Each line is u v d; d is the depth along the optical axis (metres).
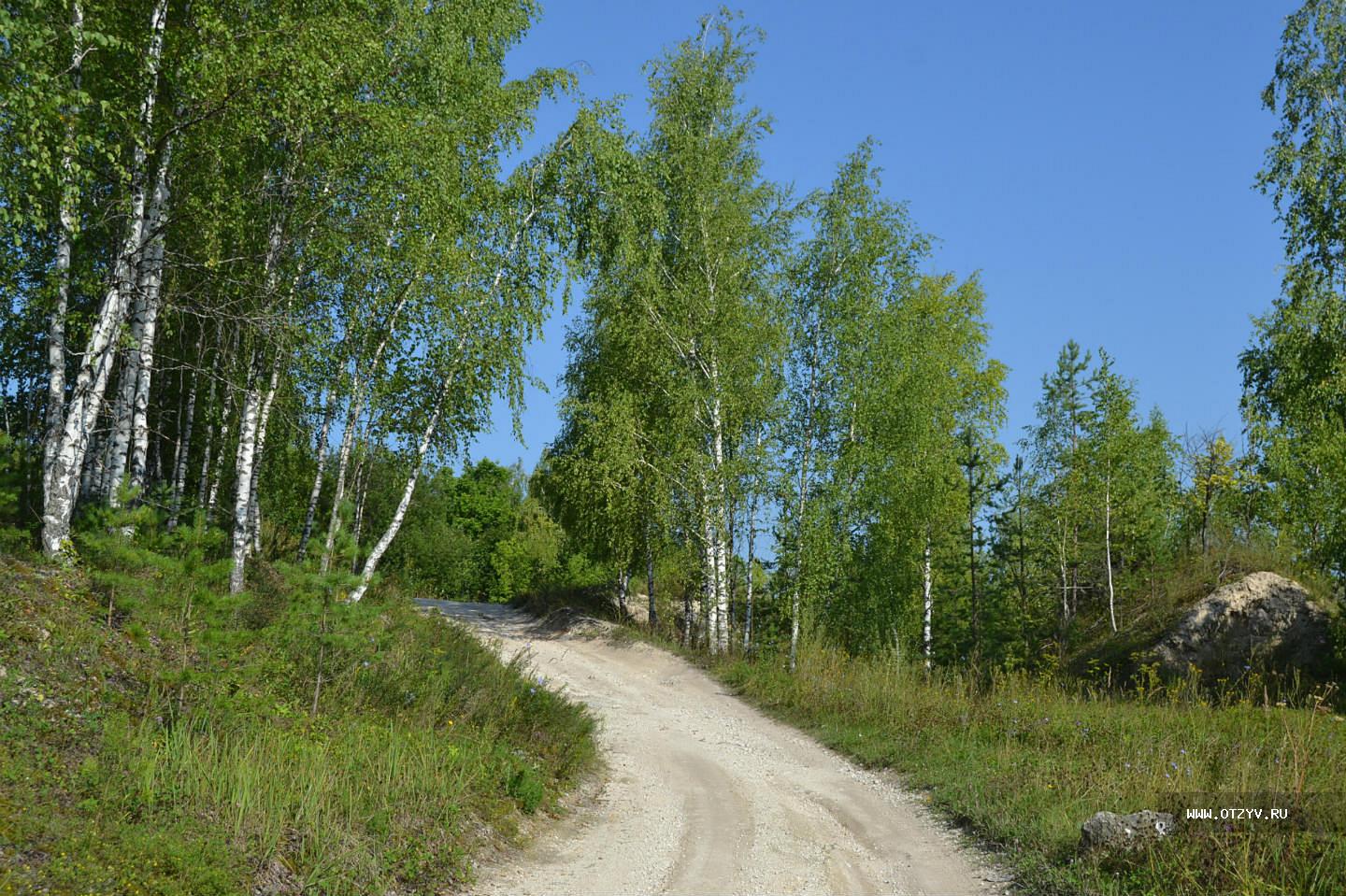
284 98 12.68
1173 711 15.33
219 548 15.62
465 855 8.56
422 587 47.59
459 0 16.92
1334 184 20.14
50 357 12.23
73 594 10.20
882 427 23.86
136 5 12.38
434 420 17.97
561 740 13.47
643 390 26.02
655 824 11.00
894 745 14.92
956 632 30.39
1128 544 30.16
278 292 14.92
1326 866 7.48
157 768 7.66
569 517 32.47
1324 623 21.73
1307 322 20.56
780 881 8.95
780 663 22.58
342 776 8.94
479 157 17.47
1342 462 19.89
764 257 24.78
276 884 6.97
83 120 11.11
